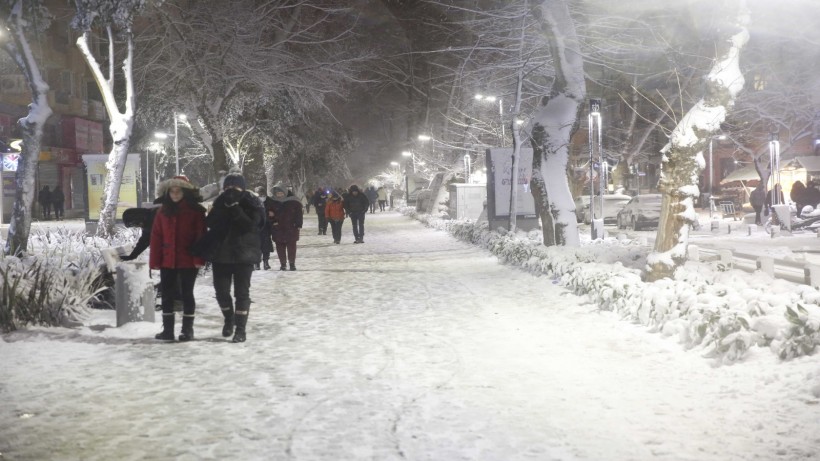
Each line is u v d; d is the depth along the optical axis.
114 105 21.89
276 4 31.41
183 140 46.19
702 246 15.36
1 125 42.31
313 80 32.09
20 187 16.09
